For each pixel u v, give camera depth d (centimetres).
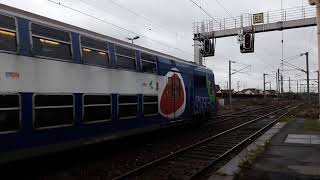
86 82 1224
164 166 1184
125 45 1491
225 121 2941
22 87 973
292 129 2203
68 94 1138
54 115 1077
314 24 3281
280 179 960
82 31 1246
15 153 945
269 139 1745
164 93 1800
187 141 1800
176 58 2020
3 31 938
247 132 2128
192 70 2189
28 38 1009
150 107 1658
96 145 1433
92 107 1248
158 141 1794
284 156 1283
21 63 977
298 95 12769
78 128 1177
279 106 6134
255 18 3456
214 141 1756
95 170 1132
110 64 1367
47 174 1075
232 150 1429
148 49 1706
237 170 1066
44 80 1048
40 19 1071
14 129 944
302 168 1088
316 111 3738
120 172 1114
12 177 1040
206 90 2419
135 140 1755
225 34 3534
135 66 1548
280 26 3381
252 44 3431
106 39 1370
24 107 975
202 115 2361
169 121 1852
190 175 1066
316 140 1695
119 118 1409
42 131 1031
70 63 1155
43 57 1050
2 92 914
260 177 984
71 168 1156
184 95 2047
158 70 1748
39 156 1023
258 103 7250
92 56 1269
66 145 1123
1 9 946
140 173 1078
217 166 1178
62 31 1141
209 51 3603
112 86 1371
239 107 5616
